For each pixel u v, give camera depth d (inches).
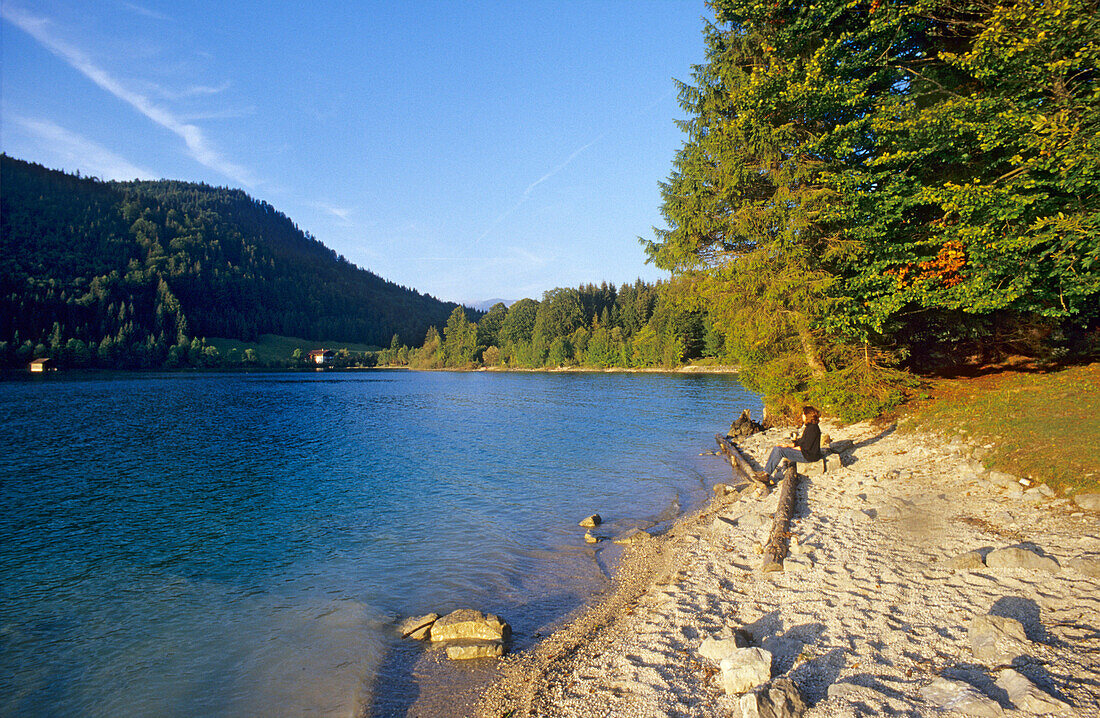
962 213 545.0
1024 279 529.7
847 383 663.8
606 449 915.4
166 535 507.5
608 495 606.2
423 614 326.0
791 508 422.3
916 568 291.4
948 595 254.4
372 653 280.7
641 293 5374.0
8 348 5113.2
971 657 203.6
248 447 1044.5
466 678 251.8
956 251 591.5
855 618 248.8
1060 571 254.1
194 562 433.4
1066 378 579.8
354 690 247.6
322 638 300.0
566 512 544.1
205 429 1332.4
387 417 1582.2
